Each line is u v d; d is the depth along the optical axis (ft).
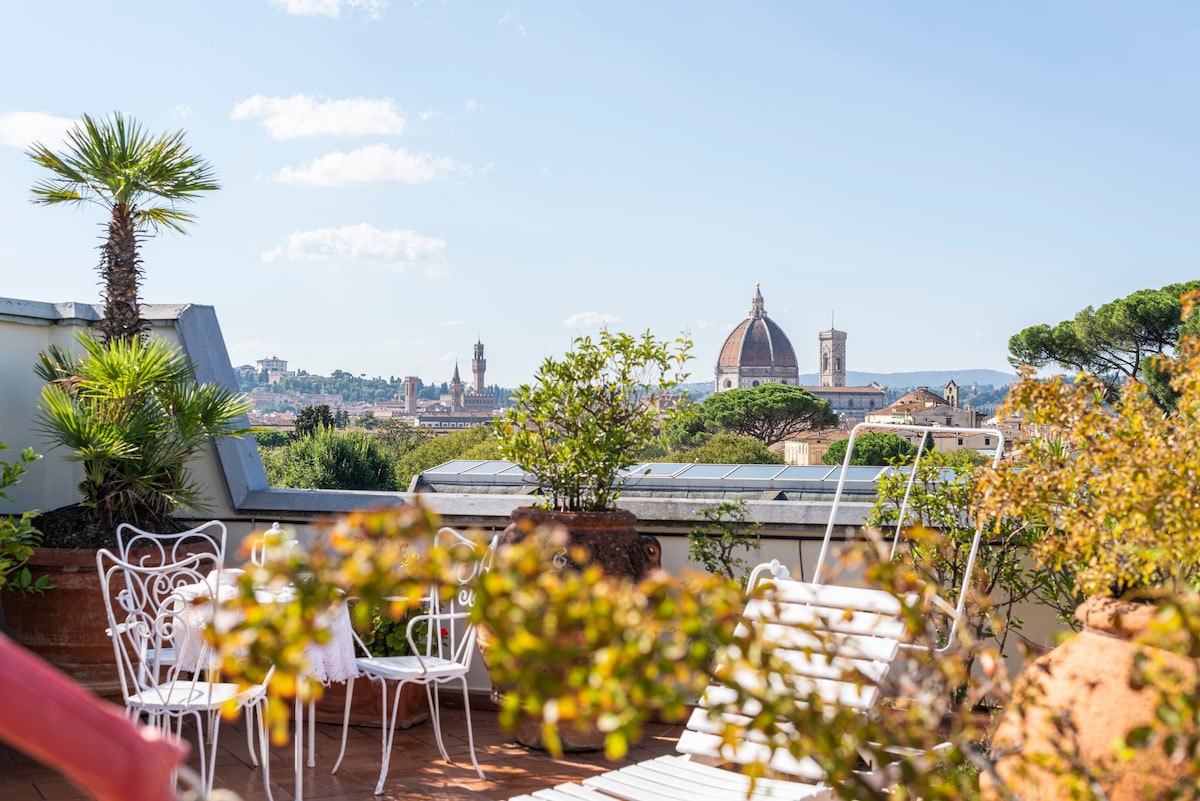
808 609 12.74
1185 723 5.00
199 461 20.49
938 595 13.39
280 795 14.23
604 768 15.56
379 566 4.58
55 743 3.57
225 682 14.64
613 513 16.48
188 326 21.31
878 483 17.90
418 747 16.51
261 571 4.70
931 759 5.85
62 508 19.12
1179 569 8.30
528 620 4.59
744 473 26.73
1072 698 6.87
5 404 20.17
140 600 17.25
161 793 3.72
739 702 5.05
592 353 17.31
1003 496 10.29
